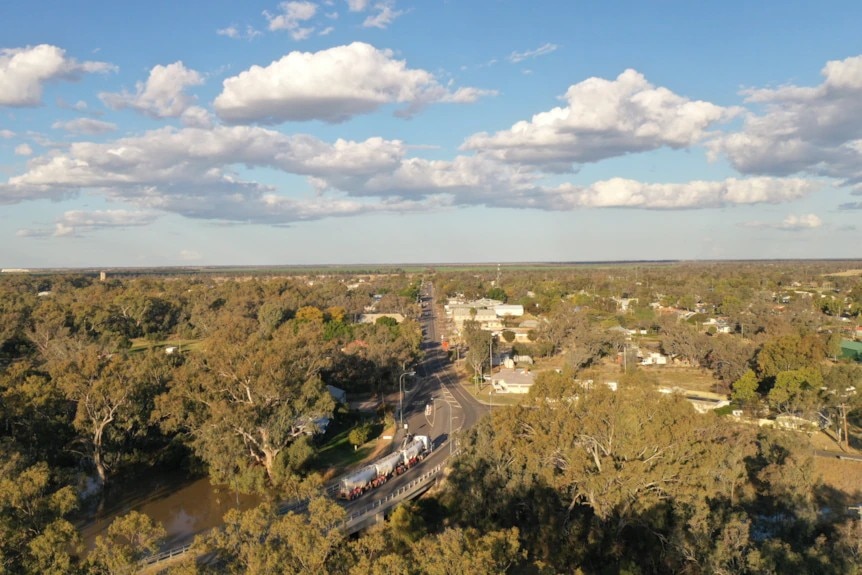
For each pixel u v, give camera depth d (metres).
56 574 32.22
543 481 57.12
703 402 101.44
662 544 53.47
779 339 107.81
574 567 54.06
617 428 55.31
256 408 71.88
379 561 31.08
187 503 67.00
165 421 74.62
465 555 32.09
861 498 64.62
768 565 43.62
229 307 187.25
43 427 69.00
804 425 83.12
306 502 63.25
